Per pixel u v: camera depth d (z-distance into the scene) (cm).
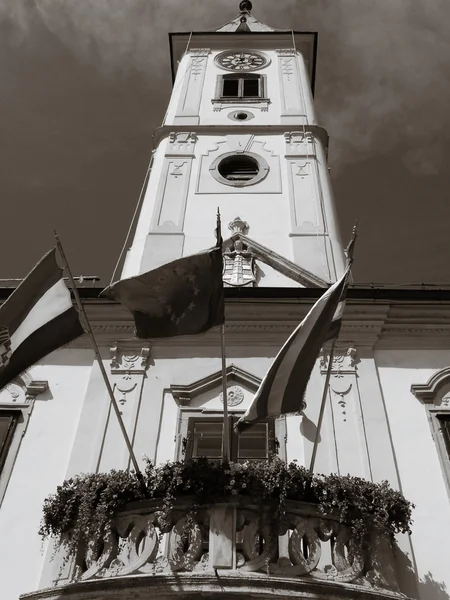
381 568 843
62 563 870
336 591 782
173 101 2138
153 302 902
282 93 2134
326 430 1053
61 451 1033
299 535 830
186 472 852
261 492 836
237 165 1812
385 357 1184
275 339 1206
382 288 1264
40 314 931
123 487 858
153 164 1864
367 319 1232
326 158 1945
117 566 813
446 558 890
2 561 898
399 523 871
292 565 807
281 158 1817
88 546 842
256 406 884
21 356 905
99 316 1245
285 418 1070
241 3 2789
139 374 1152
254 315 1234
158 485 850
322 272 1437
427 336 1218
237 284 1375
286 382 902
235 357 1177
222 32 2492
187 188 1702
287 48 2448
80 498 874
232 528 816
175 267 903
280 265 1430
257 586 768
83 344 1214
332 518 849
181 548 813
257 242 1517
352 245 1013
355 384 1127
